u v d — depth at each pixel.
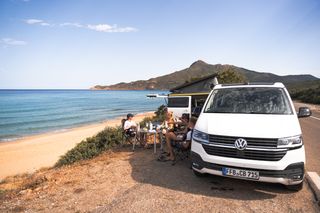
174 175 4.89
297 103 33.25
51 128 27.70
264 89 4.88
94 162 6.47
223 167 3.63
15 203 3.93
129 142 8.55
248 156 3.47
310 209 3.36
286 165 3.32
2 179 8.99
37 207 3.72
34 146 17.52
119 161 6.26
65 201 3.89
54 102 81.00
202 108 5.09
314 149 7.16
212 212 3.31
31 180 6.20
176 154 6.55
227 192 3.97
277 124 3.68
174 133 6.23
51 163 12.47
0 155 14.93
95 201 3.82
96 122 32.69
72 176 5.31
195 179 4.61
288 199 3.67
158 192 4.05
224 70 34.22
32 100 92.12
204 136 3.86
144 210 3.42
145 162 5.98
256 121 3.83
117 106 66.62
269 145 3.39
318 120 14.52
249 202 3.59
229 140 3.60
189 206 3.50
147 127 7.64
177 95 11.17
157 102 89.75
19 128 27.72
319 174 4.82
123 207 3.54
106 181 4.76
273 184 4.26
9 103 74.06
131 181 4.66
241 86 5.16
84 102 82.62
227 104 4.71
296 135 3.49
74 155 8.23
